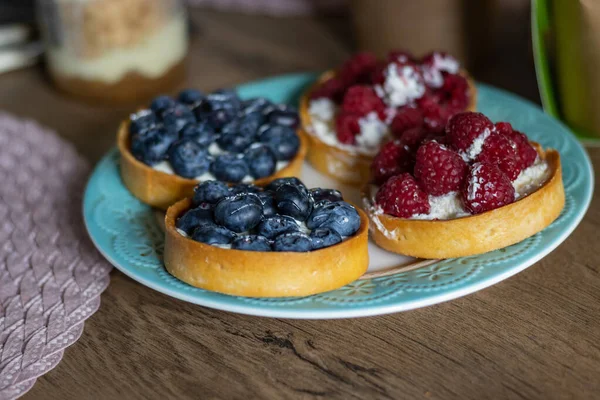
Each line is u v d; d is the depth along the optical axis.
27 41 0.68
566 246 0.47
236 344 0.43
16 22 0.68
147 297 0.46
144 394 0.41
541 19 0.54
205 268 0.43
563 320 0.43
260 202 0.44
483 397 0.40
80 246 0.49
